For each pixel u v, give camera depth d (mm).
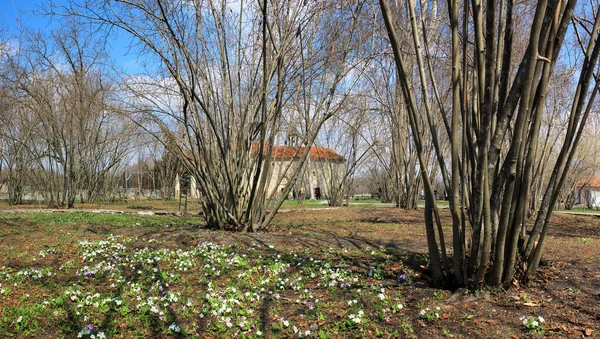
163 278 6016
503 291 4918
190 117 10789
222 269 6449
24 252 8164
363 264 6645
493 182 4926
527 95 4180
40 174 22609
